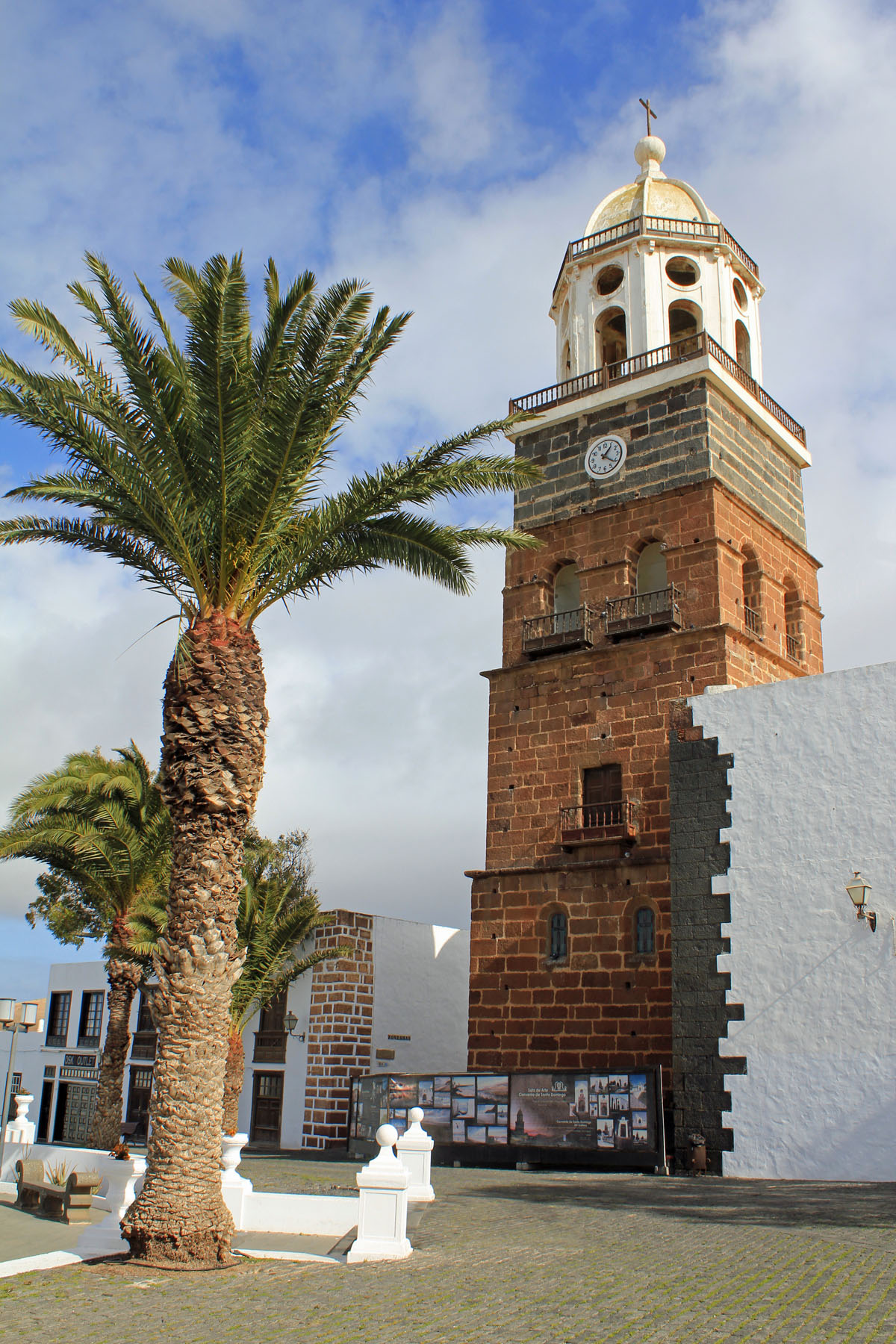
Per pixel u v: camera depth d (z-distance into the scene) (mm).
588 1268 11477
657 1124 22484
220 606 14594
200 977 13117
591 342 34438
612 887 27922
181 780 13695
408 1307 9898
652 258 34031
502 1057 28609
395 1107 26438
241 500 14633
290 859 45062
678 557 30047
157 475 14344
